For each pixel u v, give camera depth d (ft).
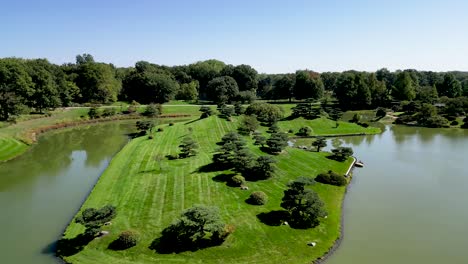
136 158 177.58
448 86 474.49
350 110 421.59
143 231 100.63
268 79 636.07
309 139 252.62
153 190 131.85
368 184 153.89
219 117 280.31
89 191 143.74
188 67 620.49
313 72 578.25
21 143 228.02
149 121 261.85
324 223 109.81
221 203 119.65
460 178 162.91
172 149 195.21
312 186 140.87
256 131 245.45
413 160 194.90
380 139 257.96
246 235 99.09
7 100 273.95
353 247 98.94
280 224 106.32
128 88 490.90
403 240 103.86
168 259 87.92
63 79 390.63
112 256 89.45
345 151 183.21
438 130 298.76
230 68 572.10
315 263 89.61
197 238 95.76
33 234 106.22
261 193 121.70
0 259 91.66
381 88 433.48
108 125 328.49
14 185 152.05
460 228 112.57
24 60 408.26
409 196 140.05
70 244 96.68
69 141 248.32
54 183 154.20
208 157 173.17
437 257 94.89
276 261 88.58
